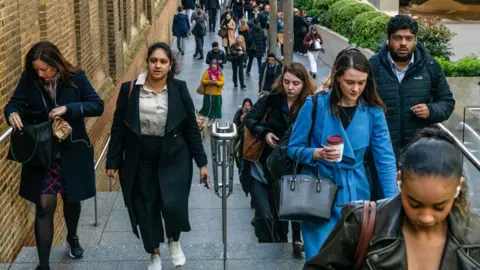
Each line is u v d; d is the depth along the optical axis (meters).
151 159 6.34
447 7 47.16
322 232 5.58
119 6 18.09
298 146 5.59
